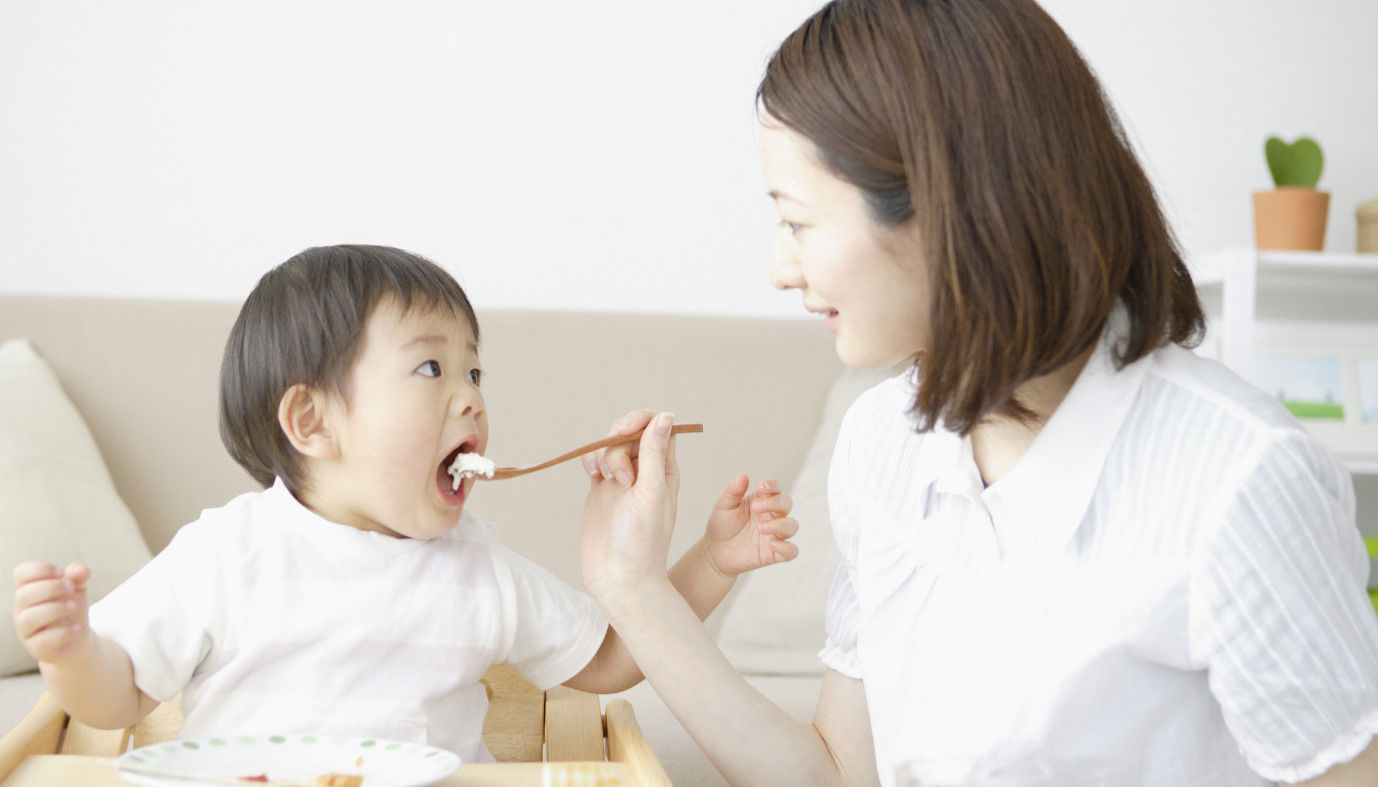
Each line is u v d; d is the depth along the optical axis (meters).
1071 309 0.67
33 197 1.87
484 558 0.95
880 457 0.90
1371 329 2.28
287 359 0.90
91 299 1.73
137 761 0.67
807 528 1.61
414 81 1.96
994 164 0.66
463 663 0.90
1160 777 0.72
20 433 1.51
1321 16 2.26
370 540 0.90
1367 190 2.28
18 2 1.86
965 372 0.69
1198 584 0.68
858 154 0.68
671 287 2.02
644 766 0.73
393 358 0.90
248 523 0.89
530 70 1.99
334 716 0.85
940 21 0.68
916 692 0.80
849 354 0.76
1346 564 0.67
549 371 1.77
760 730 0.88
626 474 0.91
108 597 0.83
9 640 1.35
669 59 2.02
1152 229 0.72
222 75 1.91
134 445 1.68
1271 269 1.96
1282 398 2.09
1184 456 0.71
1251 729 0.67
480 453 0.95
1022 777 0.69
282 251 1.93
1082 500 0.74
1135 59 2.20
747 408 1.79
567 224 2.00
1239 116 2.23
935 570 0.81
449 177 1.97
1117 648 0.71
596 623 0.98
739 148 2.04
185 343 1.72
